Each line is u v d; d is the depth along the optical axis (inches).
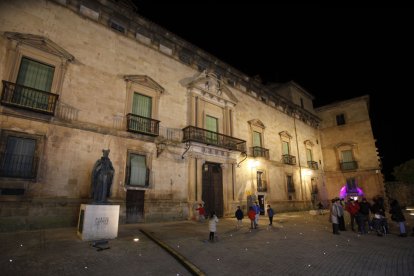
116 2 642.8
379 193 1272.1
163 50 755.4
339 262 288.5
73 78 548.7
